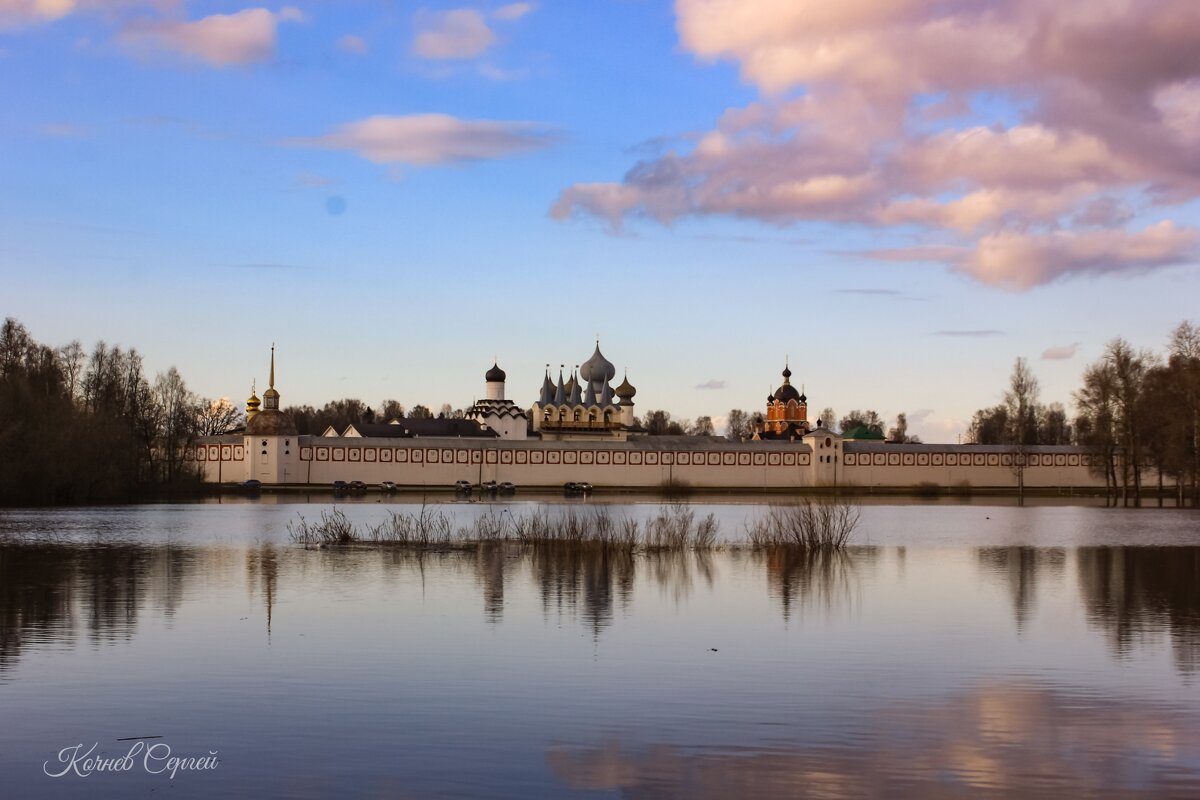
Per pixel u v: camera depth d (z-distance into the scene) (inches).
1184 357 5344.5
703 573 2405.3
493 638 1593.3
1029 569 2532.0
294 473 7317.9
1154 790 975.6
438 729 1128.8
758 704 1230.3
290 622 1717.5
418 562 2588.6
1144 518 4618.6
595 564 2578.7
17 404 4771.2
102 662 1416.1
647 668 1400.1
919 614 1844.2
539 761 1037.8
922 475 7706.7
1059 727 1152.2
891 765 1032.8
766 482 7667.3
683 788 972.6
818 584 2228.1
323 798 948.6
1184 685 1332.4
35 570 2393.0
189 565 2501.2
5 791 969.5
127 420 5812.0
